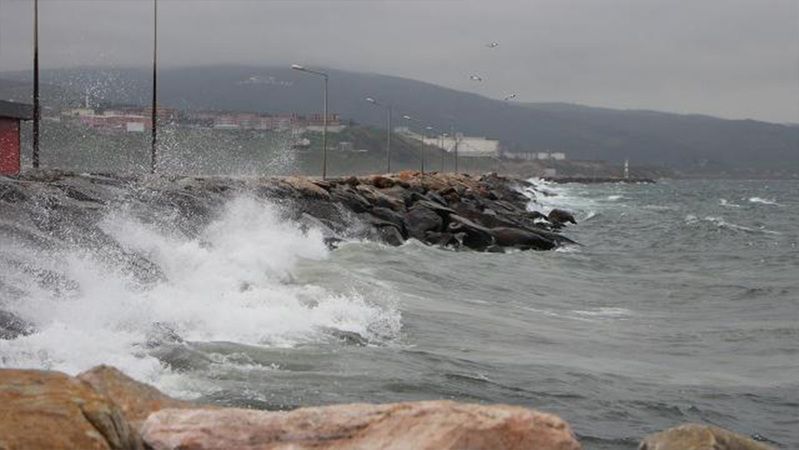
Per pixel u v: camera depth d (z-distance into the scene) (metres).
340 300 23.67
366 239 46.53
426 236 52.19
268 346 18.64
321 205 47.88
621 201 151.75
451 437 7.97
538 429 8.06
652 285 37.44
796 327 26.44
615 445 14.04
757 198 177.62
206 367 16.38
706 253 54.44
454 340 21.47
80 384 7.65
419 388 16.28
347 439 8.13
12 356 16.19
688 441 8.27
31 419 7.18
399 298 26.17
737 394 17.83
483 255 45.06
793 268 45.94
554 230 75.56
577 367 19.33
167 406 9.38
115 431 7.38
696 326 26.73
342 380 16.27
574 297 32.72
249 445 8.08
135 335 18.33
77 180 34.25
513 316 26.31
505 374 18.03
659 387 18.09
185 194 36.47
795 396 17.78
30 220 24.56
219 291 23.31
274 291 23.61
